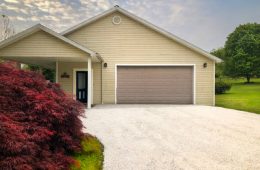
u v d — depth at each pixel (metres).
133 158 5.24
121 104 15.45
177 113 11.47
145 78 15.84
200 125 8.74
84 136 5.84
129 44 15.80
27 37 12.26
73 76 15.88
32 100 4.26
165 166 4.78
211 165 4.84
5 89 4.21
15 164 2.85
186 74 15.91
